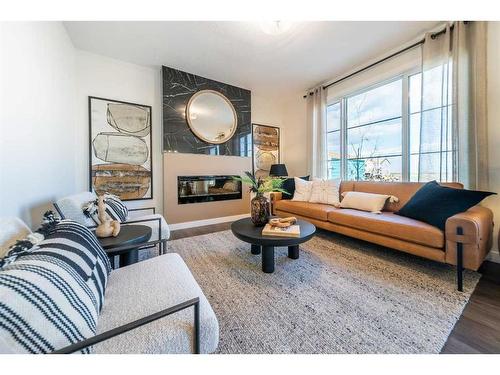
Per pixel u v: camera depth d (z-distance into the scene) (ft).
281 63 10.01
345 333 3.67
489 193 5.11
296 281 5.40
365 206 8.02
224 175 12.24
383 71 9.43
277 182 6.79
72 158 8.06
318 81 12.01
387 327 3.79
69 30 7.47
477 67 6.44
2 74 3.62
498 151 6.25
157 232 6.52
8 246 2.58
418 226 5.60
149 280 3.23
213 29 7.51
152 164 10.46
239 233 5.85
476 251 4.70
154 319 1.95
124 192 9.73
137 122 10.02
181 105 10.75
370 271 5.88
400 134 9.29
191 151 11.13
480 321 3.89
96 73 9.11
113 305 2.69
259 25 7.29
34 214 4.75
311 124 12.78
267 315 4.15
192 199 11.27
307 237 5.55
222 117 12.05
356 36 7.98
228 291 4.97
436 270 5.88
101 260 3.21
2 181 3.56
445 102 7.19
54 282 1.99
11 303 1.66
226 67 10.40
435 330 3.69
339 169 11.87
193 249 7.72
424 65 7.65
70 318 1.93
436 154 7.47
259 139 14.38
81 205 5.17
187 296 2.84
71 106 7.98
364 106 10.68
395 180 9.50
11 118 3.86
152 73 10.43
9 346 1.61
